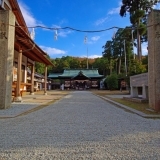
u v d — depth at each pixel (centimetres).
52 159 225
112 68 4891
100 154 243
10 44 735
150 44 718
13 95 994
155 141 302
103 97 1447
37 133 347
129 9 2341
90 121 471
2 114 571
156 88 662
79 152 249
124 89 2966
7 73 710
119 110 694
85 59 6034
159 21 687
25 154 241
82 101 1076
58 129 381
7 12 721
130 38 3108
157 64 671
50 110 679
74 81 3938
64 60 5534
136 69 1838
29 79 2145
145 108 736
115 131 367
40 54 1310
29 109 698
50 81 4075
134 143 291
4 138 313
